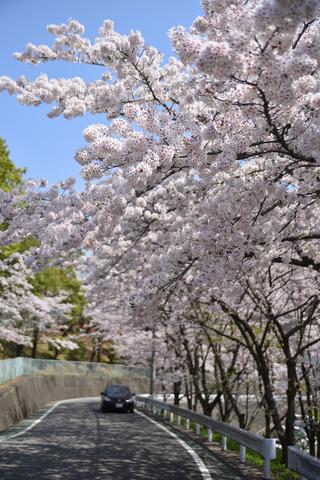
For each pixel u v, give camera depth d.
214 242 7.79
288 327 16.62
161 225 11.23
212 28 6.33
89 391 40.12
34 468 8.65
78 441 12.62
